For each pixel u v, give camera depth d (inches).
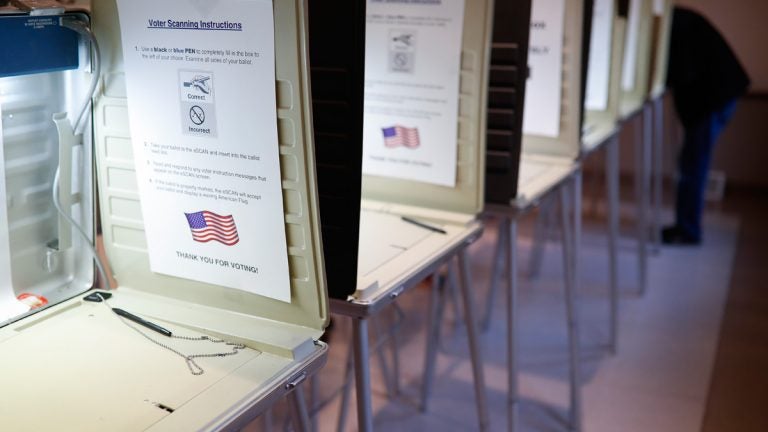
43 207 54.6
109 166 55.1
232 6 45.6
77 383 44.6
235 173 49.2
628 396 117.3
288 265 49.9
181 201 52.3
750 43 229.6
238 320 52.7
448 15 71.4
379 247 67.7
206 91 48.3
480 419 91.0
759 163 236.5
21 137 51.5
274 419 103.4
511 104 78.6
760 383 121.9
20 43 47.9
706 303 154.8
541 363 127.8
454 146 75.0
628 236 198.2
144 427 40.3
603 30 124.3
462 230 73.5
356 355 60.2
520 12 75.9
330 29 54.7
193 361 47.6
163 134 51.1
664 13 166.9
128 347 49.3
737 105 233.9
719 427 108.4
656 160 179.5
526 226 201.9
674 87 180.1
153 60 49.7
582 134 107.2
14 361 47.1
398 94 75.9
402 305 147.6
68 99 53.6
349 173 55.7
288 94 45.6
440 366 125.3
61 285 57.1
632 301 155.7
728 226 205.8
